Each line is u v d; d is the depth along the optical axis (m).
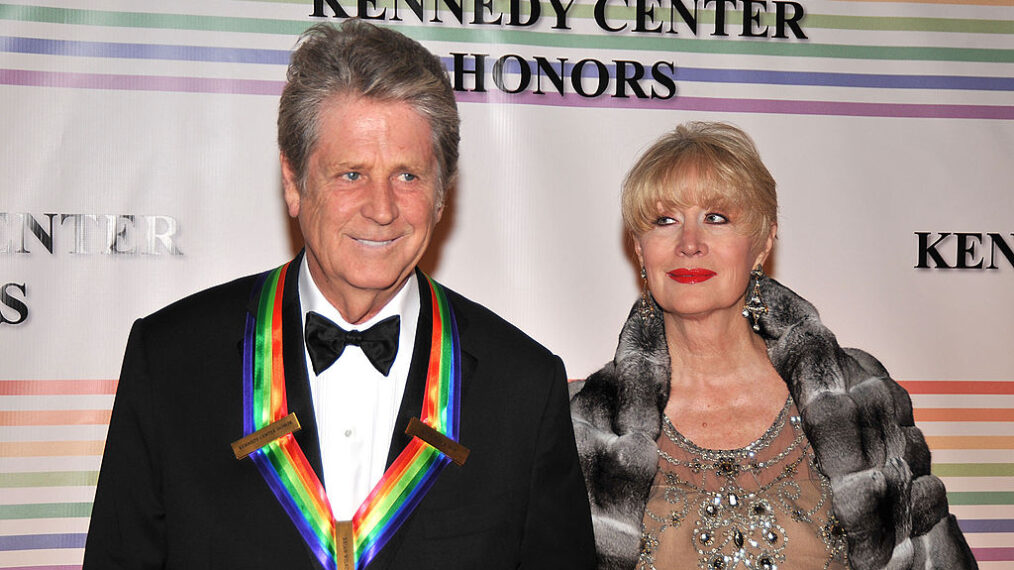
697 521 1.84
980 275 2.81
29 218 2.45
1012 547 2.78
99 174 2.49
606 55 2.68
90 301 2.48
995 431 2.79
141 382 1.53
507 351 1.67
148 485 1.50
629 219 1.98
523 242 2.63
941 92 2.80
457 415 1.59
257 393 1.54
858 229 2.76
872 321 2.76
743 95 2.73
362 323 1.63
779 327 2.01
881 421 1.94
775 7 2.75
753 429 1.94
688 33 2.71
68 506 2.47
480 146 2.62
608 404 1.97
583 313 2.65
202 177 2.53
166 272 2.52
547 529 1.63
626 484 1.87
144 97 2.51
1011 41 2.83
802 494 1.87
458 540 1.52
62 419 2.47
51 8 2.47
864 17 2.78
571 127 2.66
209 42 2.54
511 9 2.64
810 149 2.75
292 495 1.49
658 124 2.70
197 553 1.46
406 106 1.44
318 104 1.44
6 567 2.42
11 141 2.45
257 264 2.55
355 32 1.49
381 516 1.51
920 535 1.93
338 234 1.45
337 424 1.59
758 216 1.92
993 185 2.82
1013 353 2.81
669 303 1.94
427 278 1.78
